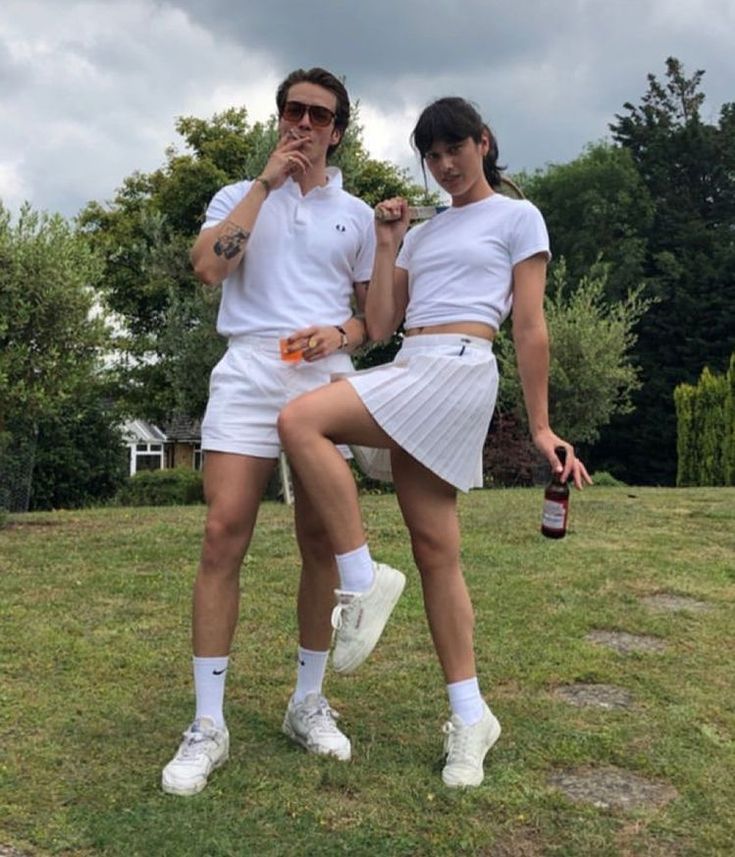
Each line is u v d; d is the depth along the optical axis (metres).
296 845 2.16
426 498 2.58
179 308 14.47
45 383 7.26
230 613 2.59
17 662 3.46
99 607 4.33
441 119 2.52
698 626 4.28
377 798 2.41
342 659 2.34
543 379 2.53
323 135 2.62
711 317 27.41
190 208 19.97
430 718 3.02
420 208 2.66
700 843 2.25
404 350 2.57
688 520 7.64
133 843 2.14
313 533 2.69
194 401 14.61
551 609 4.46
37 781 2.46
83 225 20.81
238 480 2.54
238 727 2.90
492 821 2.32
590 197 29.64
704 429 18.31
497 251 2.55
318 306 2.63
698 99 33.31
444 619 2.61
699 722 3.06
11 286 6.85
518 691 3.32
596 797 2.49
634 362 27.12
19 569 5.20
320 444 2.34
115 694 3.15
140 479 17.61
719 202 31.47
